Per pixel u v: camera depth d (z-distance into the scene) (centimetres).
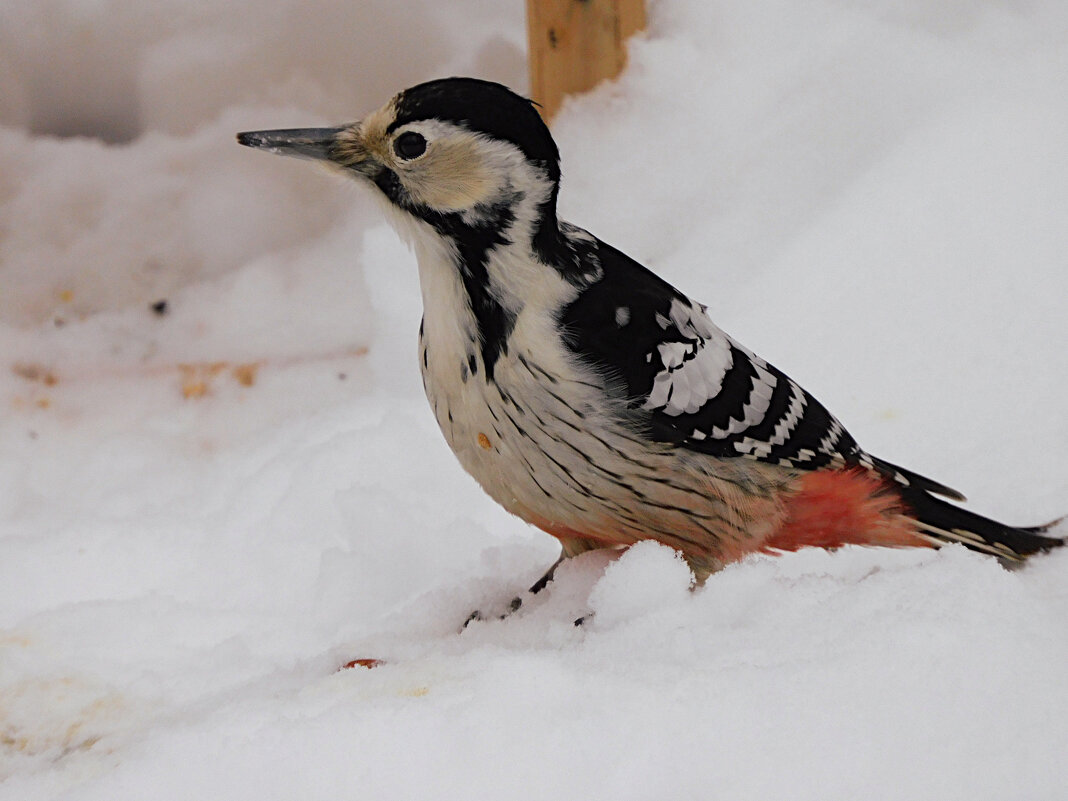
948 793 398
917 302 891
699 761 412
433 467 876
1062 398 808
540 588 656
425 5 1261
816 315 899
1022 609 493
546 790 408
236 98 1277
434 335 581
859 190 960
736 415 600
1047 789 399
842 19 1061
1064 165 936
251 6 1266
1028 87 999
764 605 529
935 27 1055
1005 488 749
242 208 1194
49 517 911
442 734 433
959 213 931
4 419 1018
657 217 993
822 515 643
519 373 565
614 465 579
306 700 486
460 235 570
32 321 1114
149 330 1108
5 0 1237
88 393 1042
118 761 467
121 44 1270
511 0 1265
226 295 1134
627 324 574
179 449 985
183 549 825
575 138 1036
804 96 1023
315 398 1019
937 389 838
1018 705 427
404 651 593
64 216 1204
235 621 695
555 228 586
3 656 635
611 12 1027
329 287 1140
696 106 1027
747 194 984
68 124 1292
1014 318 865
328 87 1273
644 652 498
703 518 610
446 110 563
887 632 472
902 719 422
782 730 421
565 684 457
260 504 862
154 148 1265
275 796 419
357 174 585
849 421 828
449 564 761
